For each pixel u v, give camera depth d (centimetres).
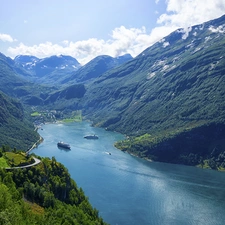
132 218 19625
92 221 15362
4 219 10062
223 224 19312
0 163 16112
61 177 17625
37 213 13212
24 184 15138
